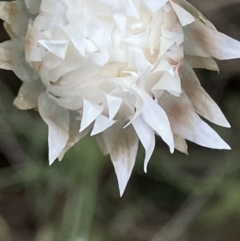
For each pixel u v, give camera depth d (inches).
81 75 2.3
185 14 2.3
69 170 3.5
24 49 2.3
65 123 2.4
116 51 2.2
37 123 3.5
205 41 2.4
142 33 2.2
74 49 2.2
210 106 2.5
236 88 3.5
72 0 2.2
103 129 2.3
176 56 2.3
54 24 2.2
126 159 2.5
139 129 2.4
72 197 3.5
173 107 2.5
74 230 3.4
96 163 3.4
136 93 2.3
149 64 2.2
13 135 3.5
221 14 3.4
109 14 2.2
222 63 3.5
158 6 2.2
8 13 2.3
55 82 2.3
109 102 2.2
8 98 3.4
